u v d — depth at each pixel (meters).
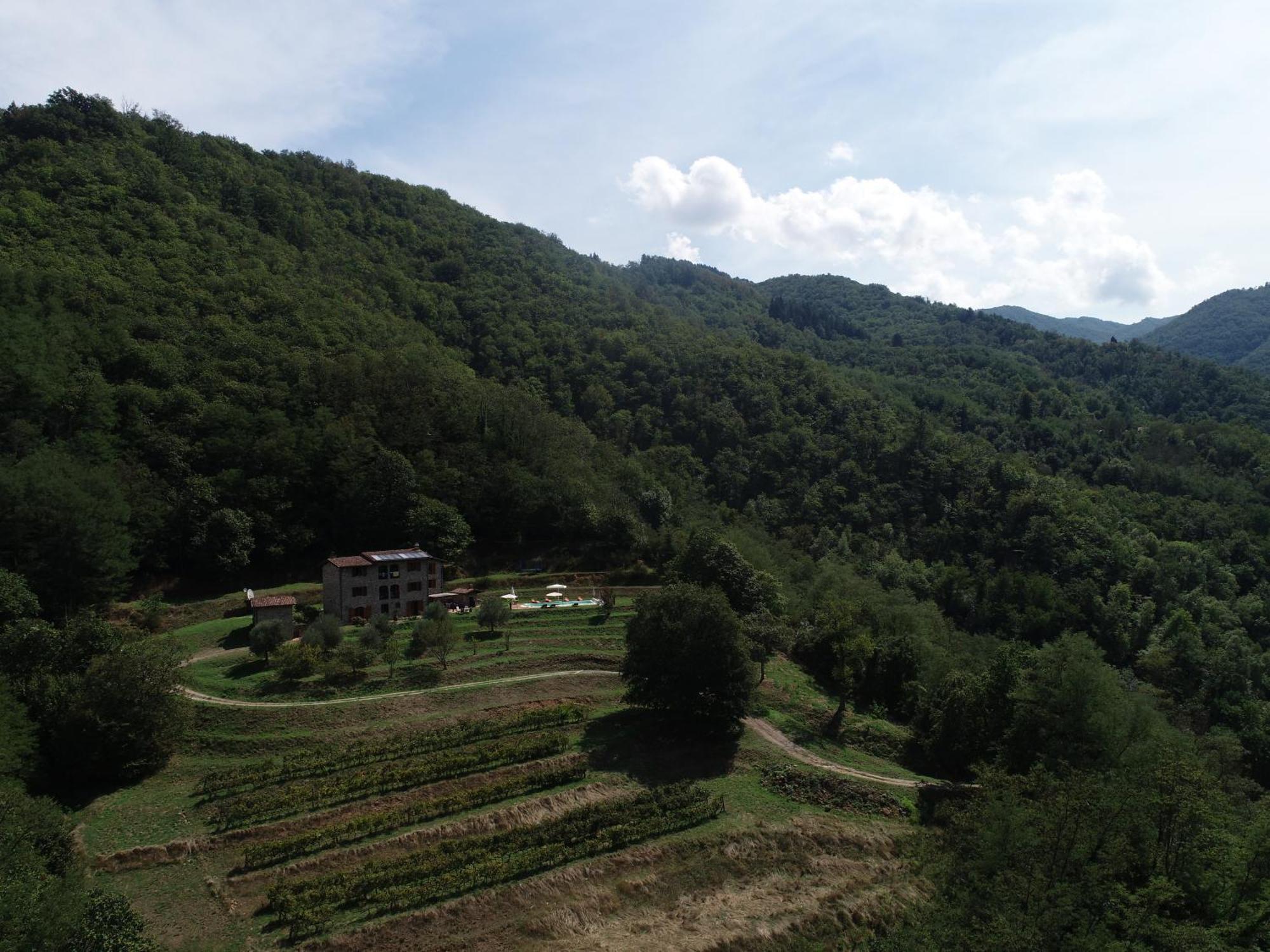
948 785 61.84
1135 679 110.19
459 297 187.38
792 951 42.47
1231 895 39.75
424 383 123.81
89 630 58.22
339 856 46.00
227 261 133.00
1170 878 41.38
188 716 56.78
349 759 56.03
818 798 58.84
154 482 89.62
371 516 102.62
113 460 87.69
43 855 41.25
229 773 53.09
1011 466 164.88
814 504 156.25
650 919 44.38
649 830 51.09
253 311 124.00
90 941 32.50
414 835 48.19
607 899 45.31
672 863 49.12
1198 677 112.25
